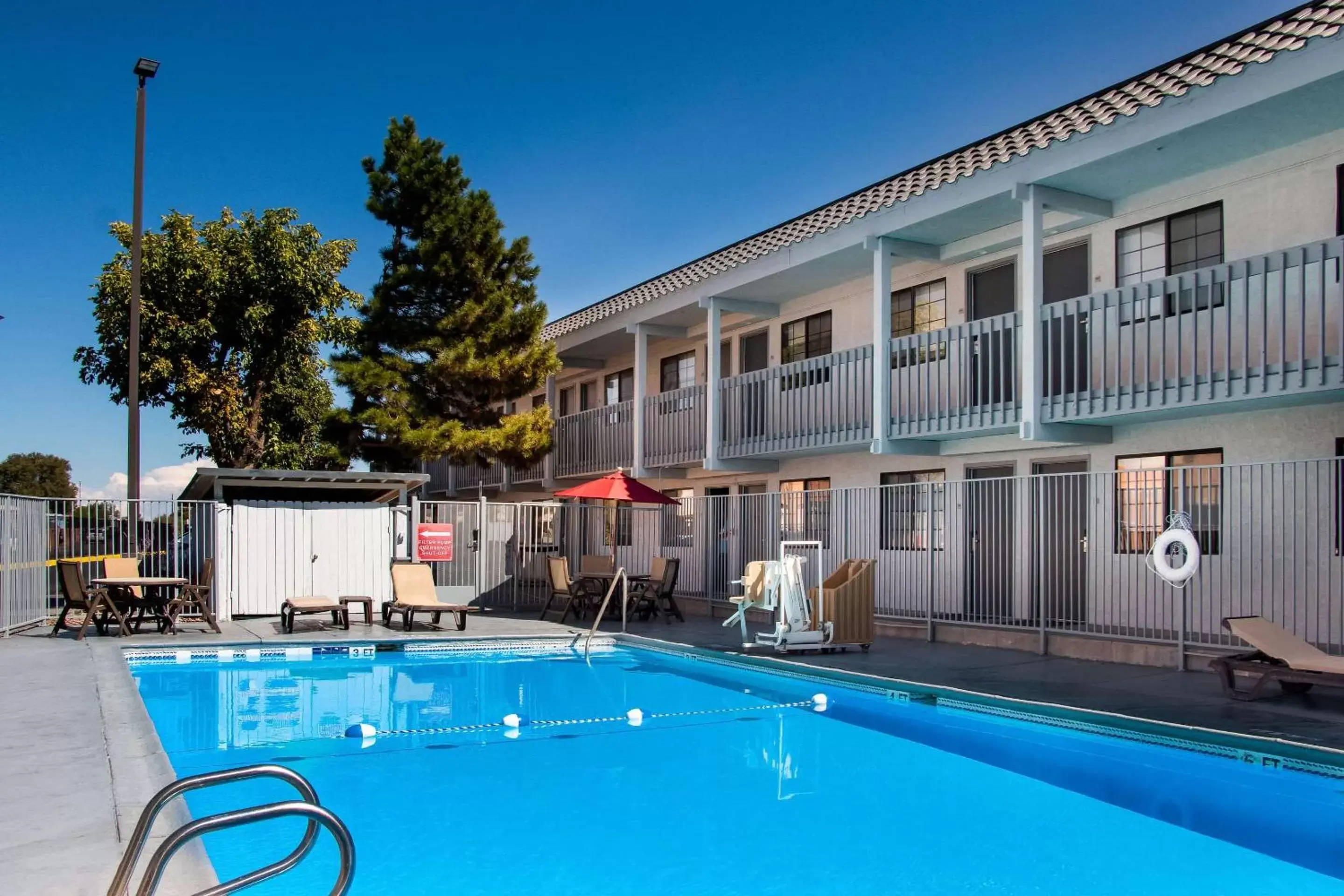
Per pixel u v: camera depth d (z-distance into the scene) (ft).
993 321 43.73
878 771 23.71
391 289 72.49
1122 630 38.86
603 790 22.06
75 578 43.60
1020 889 15.98
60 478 181.68
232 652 42.86
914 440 50.37
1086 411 39.47
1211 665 29.30
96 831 15.64
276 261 77.87
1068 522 40.57
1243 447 38.40
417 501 61.31
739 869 16.92
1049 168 39.68
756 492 66.95
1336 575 34.78
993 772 23.67
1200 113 34.37
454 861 17.30
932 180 45.42
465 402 73.51
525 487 92.32
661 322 70.08
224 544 56.49
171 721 29.71
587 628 51.42
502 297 70.59
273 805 9.99
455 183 74.33
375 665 41.96
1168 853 17.74
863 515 52.90
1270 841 18.48
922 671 35.04
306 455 82.48
